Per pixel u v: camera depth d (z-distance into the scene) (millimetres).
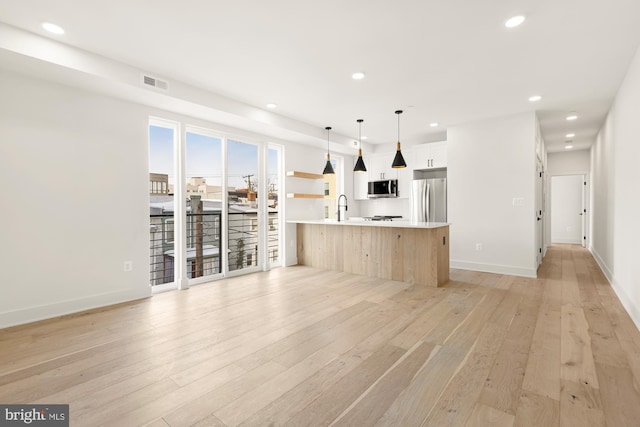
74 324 2844
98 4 2178
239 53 2893
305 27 2479
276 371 2039
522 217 4691
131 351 2320
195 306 3350
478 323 2840
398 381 1917
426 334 2605
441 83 3578
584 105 4316
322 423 1550
